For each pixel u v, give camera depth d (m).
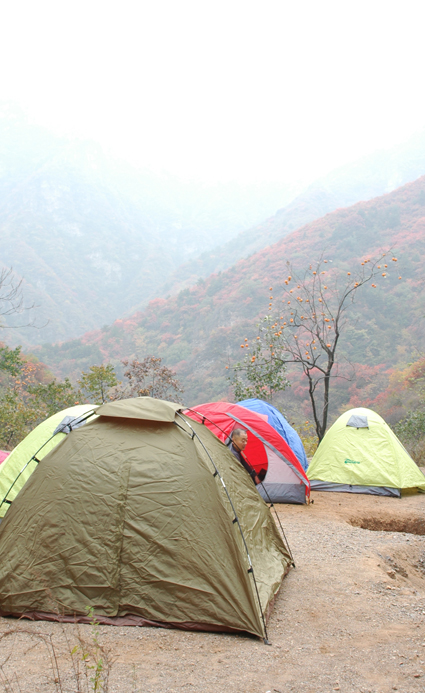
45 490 4.04
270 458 8.38
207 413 7.34
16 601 3.72
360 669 3.00
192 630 3.54
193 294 114.44
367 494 9.09
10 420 14.99
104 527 3.83
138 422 4.34
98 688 2.68
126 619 3.61
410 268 77.50
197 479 4.02
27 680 2.78
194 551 3.74
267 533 4.79
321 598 4.24
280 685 2.79
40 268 195.88
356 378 50.75
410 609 4.02
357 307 70.44
